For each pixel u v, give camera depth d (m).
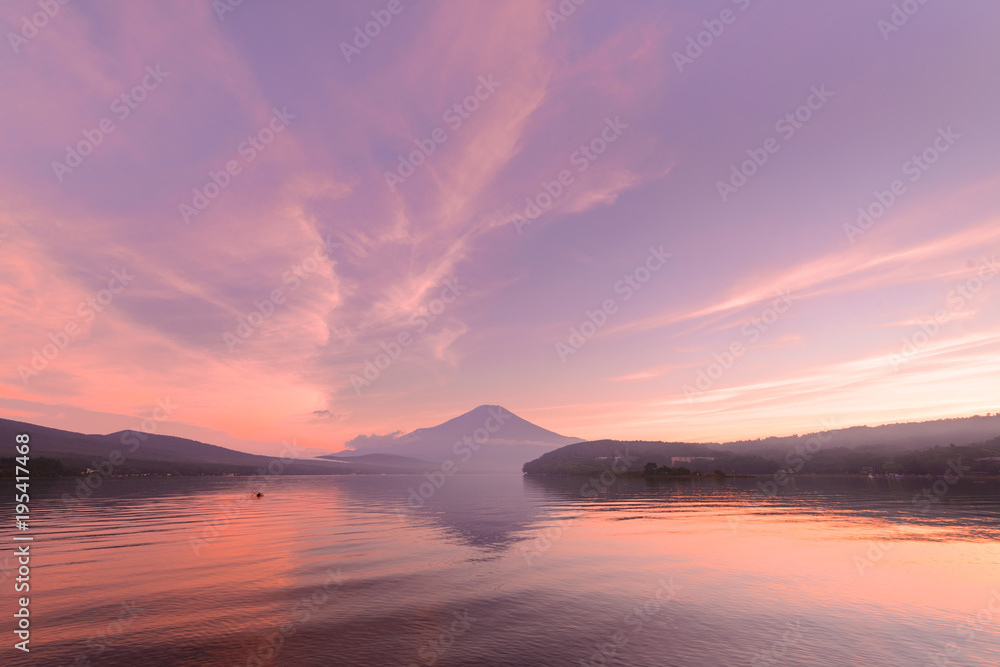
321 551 43.50
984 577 32.47
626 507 89.38
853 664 18.88
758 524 61.31
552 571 34.88
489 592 29.17
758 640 21.33
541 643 21.03
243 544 47.53
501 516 74.94
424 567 36.34
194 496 132.12
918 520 62.47
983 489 121.44
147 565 37.22
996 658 19.44
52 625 23.27
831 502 93.00
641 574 33.84
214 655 19.77
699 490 147.12
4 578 33.06
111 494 133.75
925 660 19.25
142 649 20.36
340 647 20.59
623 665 18.75
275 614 24.95
